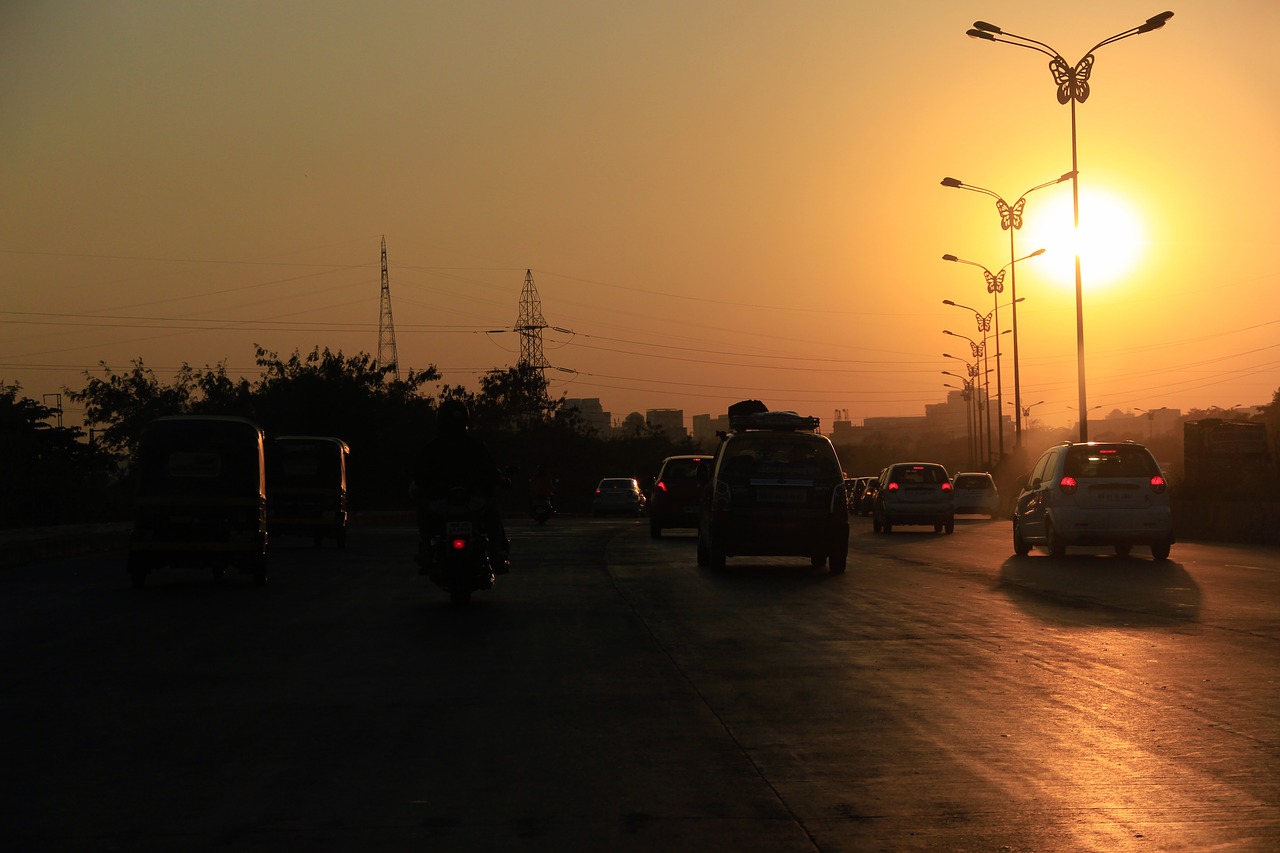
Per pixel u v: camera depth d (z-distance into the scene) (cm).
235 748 708
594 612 1365
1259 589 1595
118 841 532
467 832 543
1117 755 680
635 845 523
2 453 4562
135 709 823
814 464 1912
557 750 698
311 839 534
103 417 7694
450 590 1434
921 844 524
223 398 7538
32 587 1781
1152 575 1830
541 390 9219
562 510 9094
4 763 674
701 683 908
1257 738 720
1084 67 3769
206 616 1366
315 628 1246
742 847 521
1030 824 553
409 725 768
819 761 670
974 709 805
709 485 1988
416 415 6706
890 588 1634
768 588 1639
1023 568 1983
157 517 1742
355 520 4800
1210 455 4144
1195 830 543
